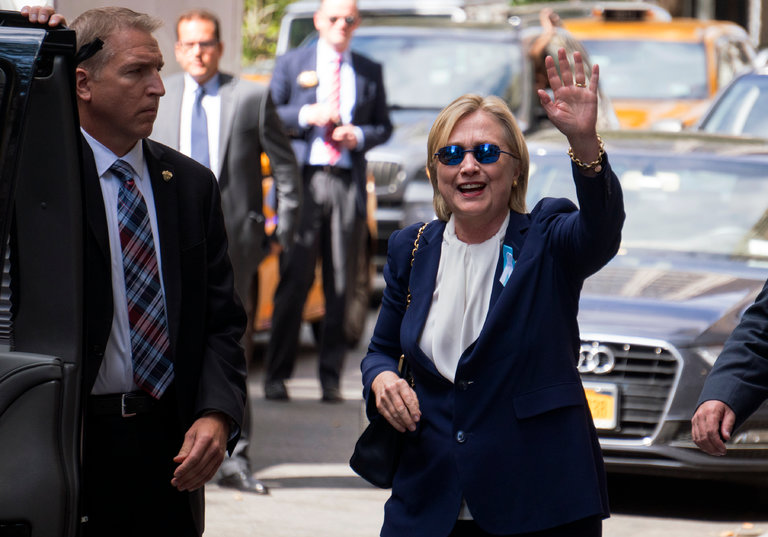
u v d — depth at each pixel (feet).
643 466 70.64
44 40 34.91
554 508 38.96
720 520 70.90
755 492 77.15
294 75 100.73
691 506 73.77
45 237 37.47
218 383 42.39
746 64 181.68
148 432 42.09
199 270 42.70
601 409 70.90
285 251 95.55
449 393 40.83
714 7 317.63
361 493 75.15
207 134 76.48
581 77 38.63
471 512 39.37
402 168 147.02
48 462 36.06
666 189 89.10
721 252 83.97
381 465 41.88
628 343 70.85
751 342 44.01
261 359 121.29
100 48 38.29
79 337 37.50
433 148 41.86
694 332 71.36
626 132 98.84
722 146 94.02
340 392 102.01
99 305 40.81
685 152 92.02
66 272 37.42
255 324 95.55
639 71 171.73
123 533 42.14
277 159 82.38
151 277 42.01
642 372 70.85
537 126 152.46
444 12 206.59
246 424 75.72
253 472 78.95
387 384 40.91
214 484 75.20
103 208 41.27
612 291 76.79
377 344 43.62
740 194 88.28
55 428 36.29
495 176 40.78
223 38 95.81
